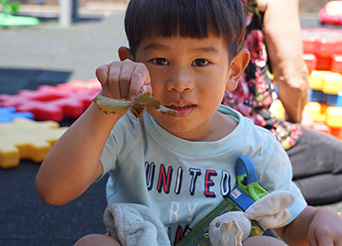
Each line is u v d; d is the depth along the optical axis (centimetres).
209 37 116
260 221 125
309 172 217
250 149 134
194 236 125
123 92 108
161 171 130
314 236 127
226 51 122
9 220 207
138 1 119
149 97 101
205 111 120
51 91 382
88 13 1207
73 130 117
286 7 198
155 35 115
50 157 118
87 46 704
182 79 114
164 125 123
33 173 258
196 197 129
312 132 219
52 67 555
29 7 1255
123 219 120
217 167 131
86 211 220
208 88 118
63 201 121
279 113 259
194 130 132
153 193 130
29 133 290
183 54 115
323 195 217
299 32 202
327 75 295
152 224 119
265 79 204
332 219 128
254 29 199
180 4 114
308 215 134
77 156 115
